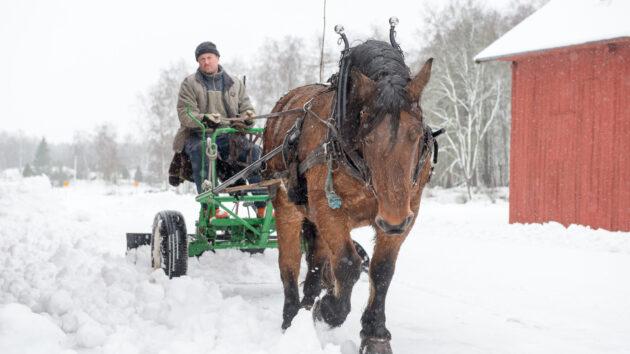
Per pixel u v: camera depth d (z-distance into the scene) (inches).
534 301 245.8
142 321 183.2
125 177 4220.0
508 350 175.8
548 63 593.6
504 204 1175.0
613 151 532.1
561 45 555.8
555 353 173.2
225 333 167.3
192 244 254.5
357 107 153.7
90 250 324.8
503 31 1764.3
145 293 202.7
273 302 242.4
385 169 137.7
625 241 448.8
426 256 385.4
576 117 564.1
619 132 528.4
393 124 137.4
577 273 317.1
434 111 1625.2
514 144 629.9
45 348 143.5
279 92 1900.8
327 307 172.6
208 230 264.1
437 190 1702.8
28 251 340.2
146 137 2375.7
